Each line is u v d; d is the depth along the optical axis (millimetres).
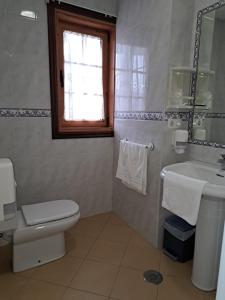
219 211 1349
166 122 1749
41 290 1460
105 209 2551
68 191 2264
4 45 1768
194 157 1828
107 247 1927
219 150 1640
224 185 1277
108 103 2451
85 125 2346
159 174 1815
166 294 1441
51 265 1695
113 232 2162
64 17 2016
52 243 1724
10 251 1862
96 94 2365
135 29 1968
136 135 2062
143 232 2076
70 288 1479
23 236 1531
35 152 2029
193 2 1709
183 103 1797
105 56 2348
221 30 1583
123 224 2311
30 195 2070
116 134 2377
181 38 1697
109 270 1650
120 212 2428
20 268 1625
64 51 2117
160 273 1625
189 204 1342
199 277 1478
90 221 2359
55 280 1545
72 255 1813
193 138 1833
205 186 1273
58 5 1917
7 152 1912
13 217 1483
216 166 1629
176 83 1748
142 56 1909
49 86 1994
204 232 1404
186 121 1860
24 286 1490
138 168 1962
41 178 2098
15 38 1796
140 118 1992
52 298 1400
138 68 1969
